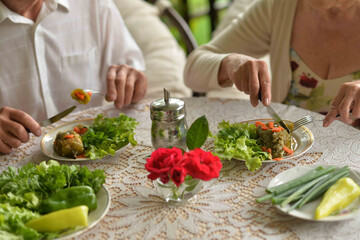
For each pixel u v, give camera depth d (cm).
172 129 118
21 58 183
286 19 174
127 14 300
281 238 91
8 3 173
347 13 153
